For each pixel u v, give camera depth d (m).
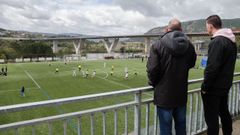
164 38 4.12
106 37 110.12
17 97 24.19
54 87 29.56
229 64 4.73
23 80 35.97
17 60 84.44
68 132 11.60
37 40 116.12
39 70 50.31
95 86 30.19
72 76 39.53
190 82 5.34
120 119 12.69
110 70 47.19
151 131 8.61
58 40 116.00
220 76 4.71
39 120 3.56
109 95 4.10
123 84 31.64
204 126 6.39
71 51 121.75
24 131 11.25
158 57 4.14
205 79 4.63
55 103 3.58
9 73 45.53
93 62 70.44
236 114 7.28
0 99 23.34
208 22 4.77
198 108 6.26
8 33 165.38
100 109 4.16
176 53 4.08
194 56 4.45
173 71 4.17
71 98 3.75
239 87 7.34
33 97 24.22
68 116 3.82
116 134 4.46
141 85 30.91
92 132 4.12
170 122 4.39
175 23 4.21
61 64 65.12
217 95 4.82
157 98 4.34
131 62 68.75
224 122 5.49
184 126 4.66
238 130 6.52
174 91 4.23
